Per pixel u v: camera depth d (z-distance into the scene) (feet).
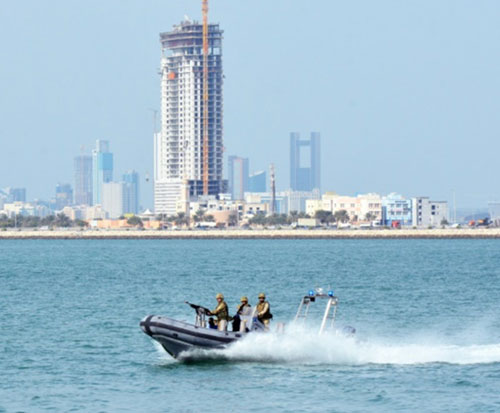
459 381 368.68
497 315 611.88
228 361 395.75
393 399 342.44
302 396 347.97
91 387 367.45
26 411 330.13
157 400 344.90
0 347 468.75
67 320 586.86
